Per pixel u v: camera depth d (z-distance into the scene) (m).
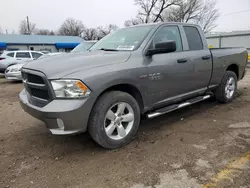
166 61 3.70
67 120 2.73
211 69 4.68
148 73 3.43
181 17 41.09
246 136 3.54
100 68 2.98
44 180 2.57
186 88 4.18
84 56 3.33
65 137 3.70
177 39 4.08
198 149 3.15
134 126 3.40
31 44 39.81
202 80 4.51
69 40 44.12
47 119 2.81
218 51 4.91
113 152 3.15
